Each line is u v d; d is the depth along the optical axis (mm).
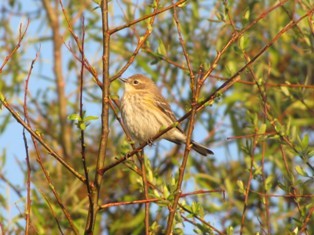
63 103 17922
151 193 10797
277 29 15750
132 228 16797
